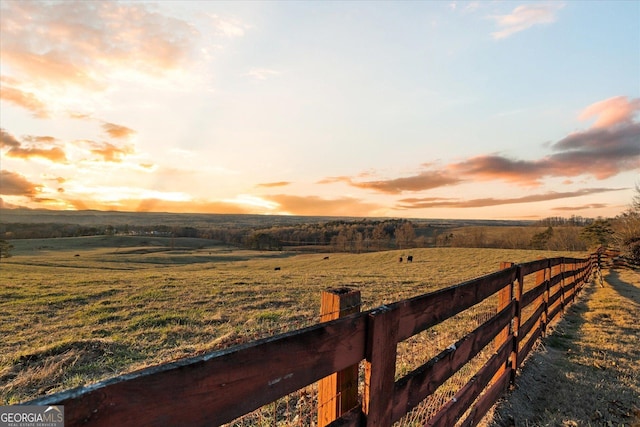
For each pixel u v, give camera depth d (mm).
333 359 1312
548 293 5852
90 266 33594
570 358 4770
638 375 4195
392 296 11758
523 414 3262
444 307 2166
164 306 9758
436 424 2004
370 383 1471
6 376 4621
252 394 1021
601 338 5684
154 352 5676
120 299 10906
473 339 2604
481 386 2801
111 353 5512
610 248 25312
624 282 13516
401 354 4965
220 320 8031
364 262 35969
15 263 34344
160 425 818
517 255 33875
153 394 809
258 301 10539
